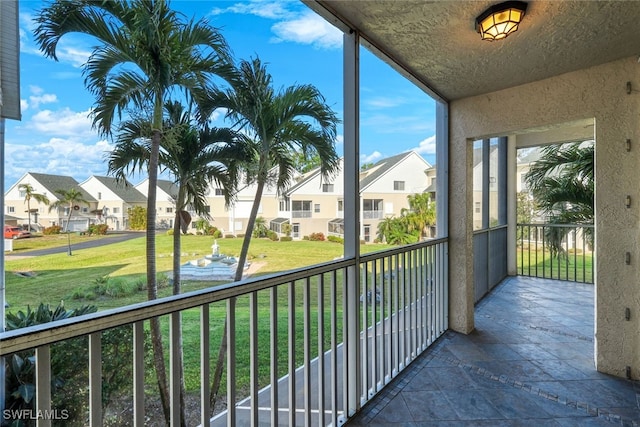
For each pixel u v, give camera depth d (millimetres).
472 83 2762
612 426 1852
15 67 923
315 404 2369
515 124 2830
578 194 5137
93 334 926
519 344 2939
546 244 5551
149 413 1484
